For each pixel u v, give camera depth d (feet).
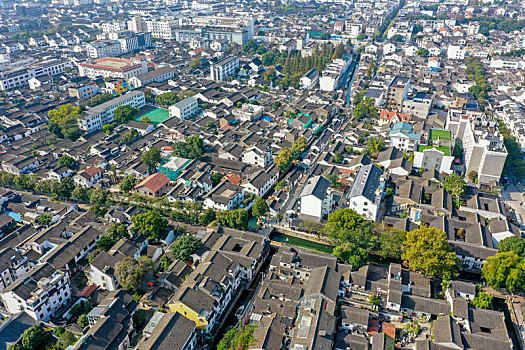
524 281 462.19
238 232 558.56
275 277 496.23
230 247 529.86
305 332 393.50
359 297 465.06
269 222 620.90
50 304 439.63
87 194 650.84
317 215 607.37
